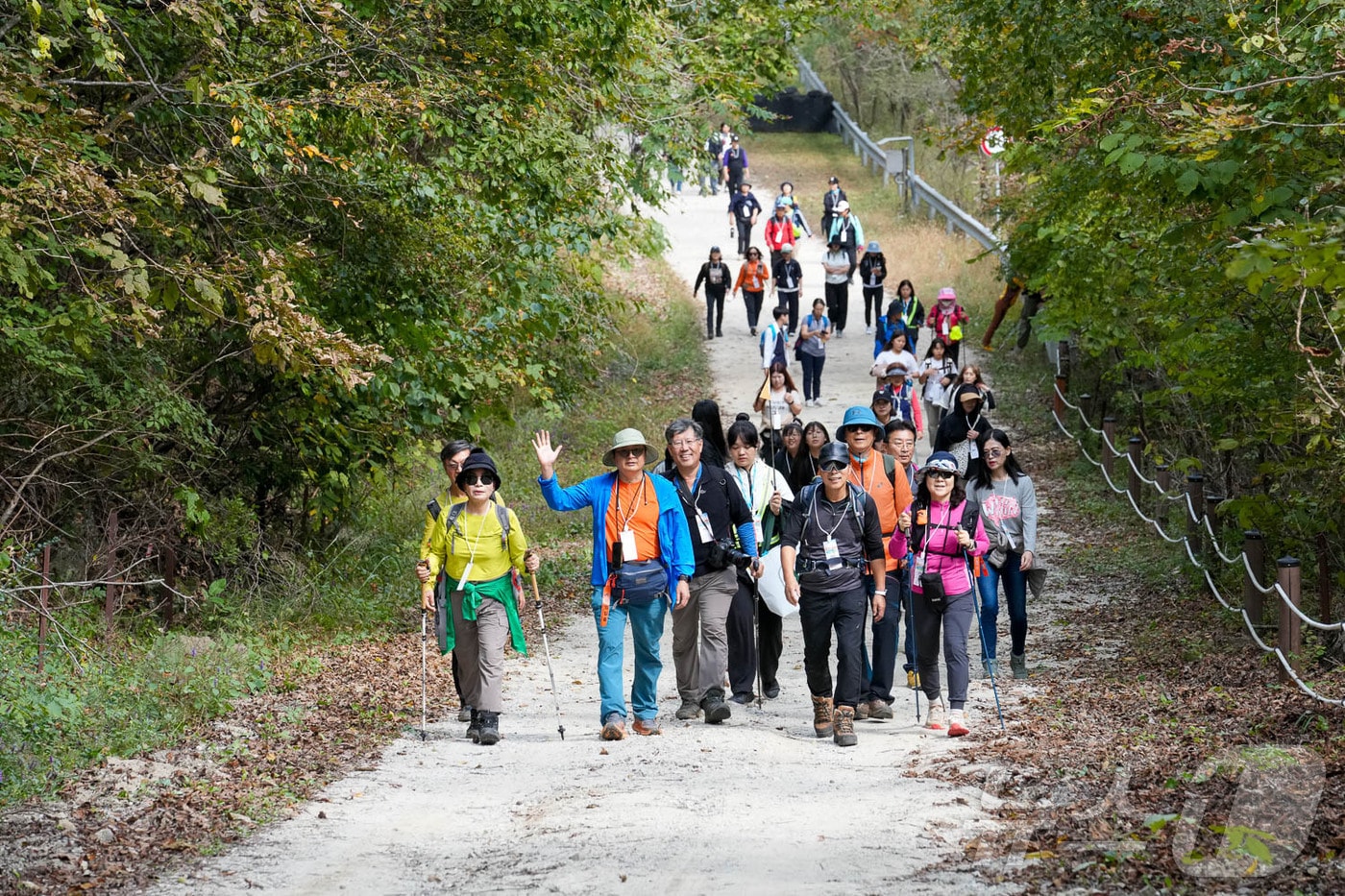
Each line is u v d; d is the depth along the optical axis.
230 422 24.83
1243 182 16.06
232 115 18.03
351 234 22.83
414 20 21.28
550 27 22.84
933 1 32.31
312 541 27.41
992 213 50.47
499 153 22.53
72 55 20.48
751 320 51.09
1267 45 16.22
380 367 23.31
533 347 28.53
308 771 14.36
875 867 10.12
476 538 16.08
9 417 20.69
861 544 16.08
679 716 17.20
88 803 12.35
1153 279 24.72
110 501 22.61
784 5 46.56
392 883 10.37
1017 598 19.31
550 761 14.93
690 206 75.69
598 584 16.08
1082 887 9.30
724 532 16.69
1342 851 9.68
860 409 17.42
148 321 16.53
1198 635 20.12
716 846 10.92
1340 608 19.92
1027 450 37.56
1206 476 27.14
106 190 15.73
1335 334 15.65
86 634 19.36
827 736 16.14
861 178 81.06
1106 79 23.56
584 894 9.74
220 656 18.47
